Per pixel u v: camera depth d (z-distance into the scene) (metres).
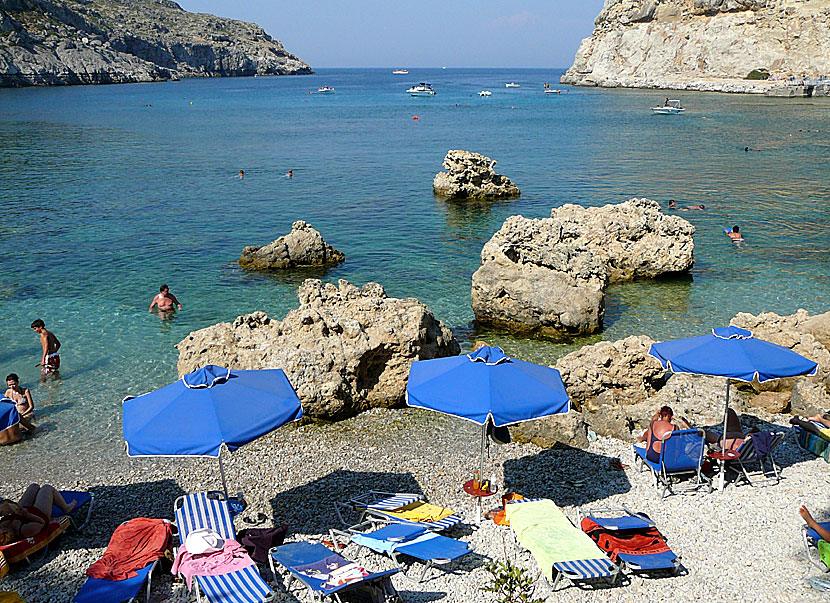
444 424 17.19
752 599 9.87
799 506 12.42
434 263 32.12
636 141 79.75
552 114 120.44
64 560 11.38
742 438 13.71
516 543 11.55
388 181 54.41
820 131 87.88
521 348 22.64
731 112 118.00
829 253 32.81
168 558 10.76
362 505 12.29
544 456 15.02
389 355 18.61
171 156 67.19
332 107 142.88
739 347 13.04
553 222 28.94
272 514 12.88
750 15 183.12
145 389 19.11
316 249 31.41
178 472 14.77
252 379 12.15
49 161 62.88
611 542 10.77
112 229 37.81
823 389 16.97
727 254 32.94
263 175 56.62
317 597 10.13
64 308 25.69
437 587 10.40
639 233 29.62
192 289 28.02
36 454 15.77
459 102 159.12
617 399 17.86
